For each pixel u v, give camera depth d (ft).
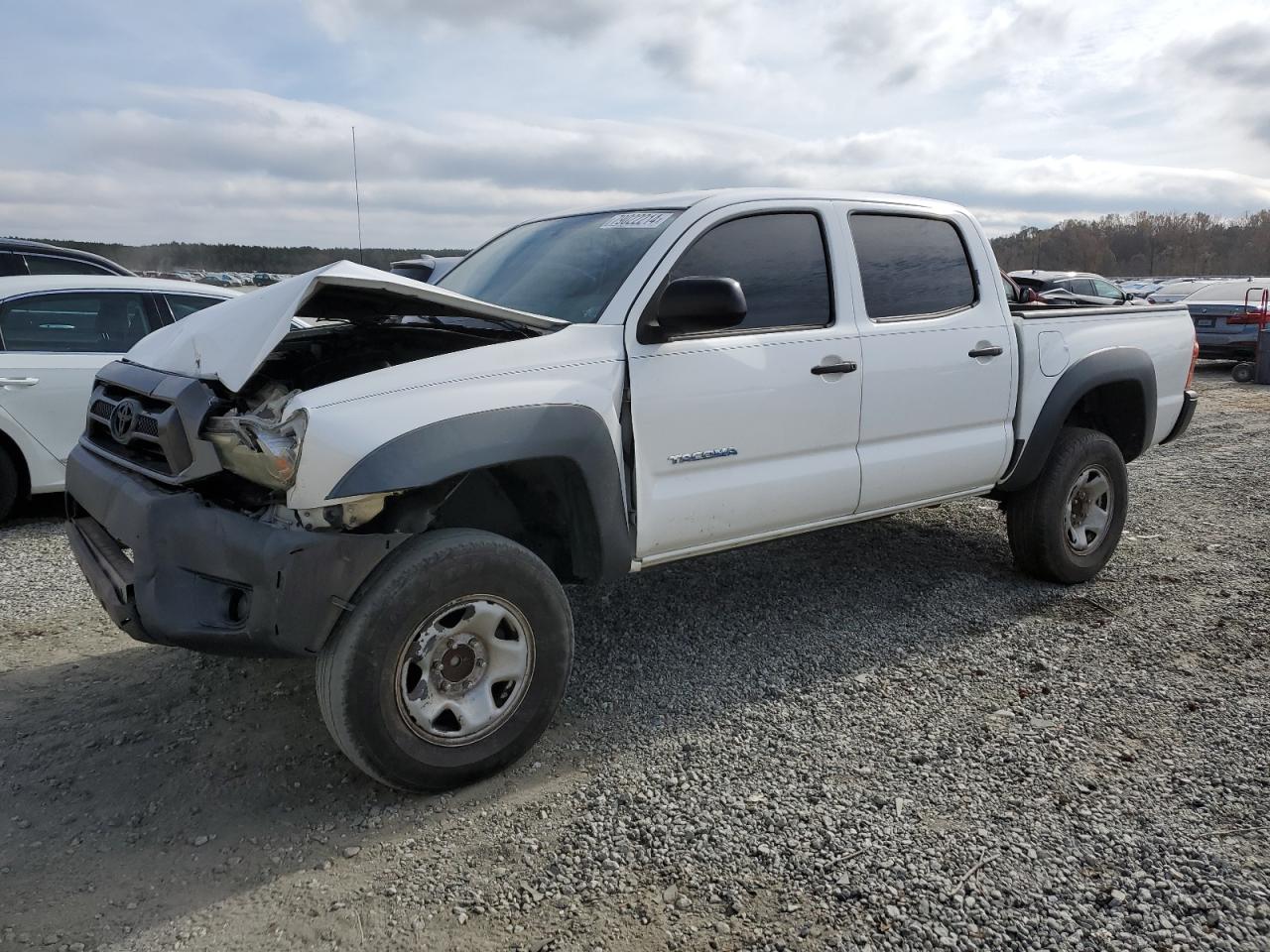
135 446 10.48
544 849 8.59
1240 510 21.07
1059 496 15.10
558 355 10.28
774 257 12.33
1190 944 7.23
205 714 11.26
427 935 7.48
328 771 10.03
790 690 11.84
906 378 13.23
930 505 14.30
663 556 11.40
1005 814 9.00
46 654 13.05
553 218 14.16
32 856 8.53
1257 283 50.39
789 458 12.34
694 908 7.73
